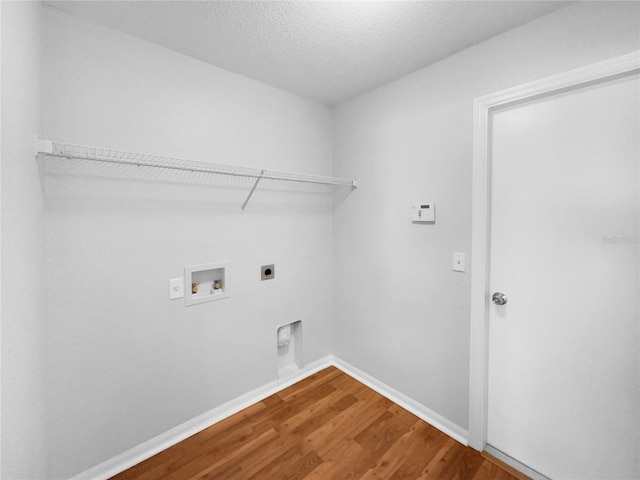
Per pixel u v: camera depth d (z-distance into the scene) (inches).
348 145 87.3
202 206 65.7
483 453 59.1
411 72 69.1
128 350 56.6
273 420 69.5
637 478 44.6
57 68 47.2
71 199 49.4
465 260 61.1
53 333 48.4
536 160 52.6
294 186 84.0
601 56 43.6
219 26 52.1
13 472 30.2
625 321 44.9
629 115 43.3
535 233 53.3
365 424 68.0
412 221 71.1
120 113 53.7
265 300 78.8
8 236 29.1
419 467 55.9
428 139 66.6
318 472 54.9
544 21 48.6
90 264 51.8
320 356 94.4
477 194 58.1
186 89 61.9
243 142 71.7
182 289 63.2
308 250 88.7
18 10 32.9
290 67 66.8
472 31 53.1
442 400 66.8
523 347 55.7
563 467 51.6
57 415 49.2
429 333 68.7
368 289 84.0
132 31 53.5
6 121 28.7
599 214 46.6
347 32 53.6
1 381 26.8
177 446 61.4
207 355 68.0
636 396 44.3
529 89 50.6
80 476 51.9
